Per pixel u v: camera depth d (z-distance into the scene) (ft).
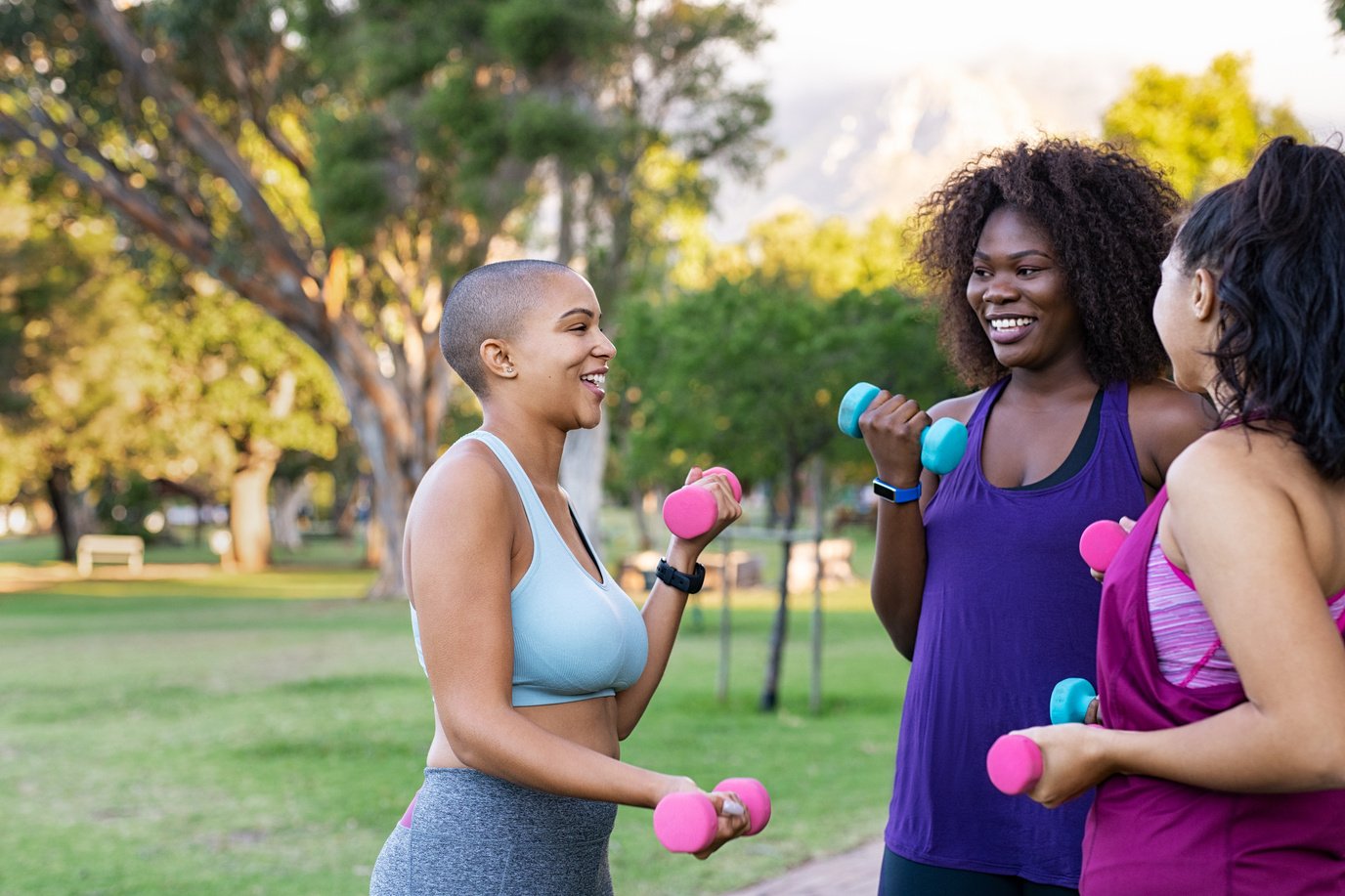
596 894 7.12
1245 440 5.26
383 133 64.08
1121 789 5.57
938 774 7.73
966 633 7.75
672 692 38.58
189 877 18.02
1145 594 5.56
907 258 9.42
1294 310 5.19
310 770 26.17
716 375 33.45
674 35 64.90
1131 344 7.88
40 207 96.43
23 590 95.86
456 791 6.75
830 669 44.55
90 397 102.83
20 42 66.85
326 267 75.25
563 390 7.24
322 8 62.49
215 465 120.06
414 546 6.66
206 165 73.41
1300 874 5.22
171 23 63.05
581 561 7.36
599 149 58.49
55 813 22.45
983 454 8.20
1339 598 5.20
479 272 7.38
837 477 74.69
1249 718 4.95
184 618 69.41
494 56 59.93
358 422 80.69
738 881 17.39
